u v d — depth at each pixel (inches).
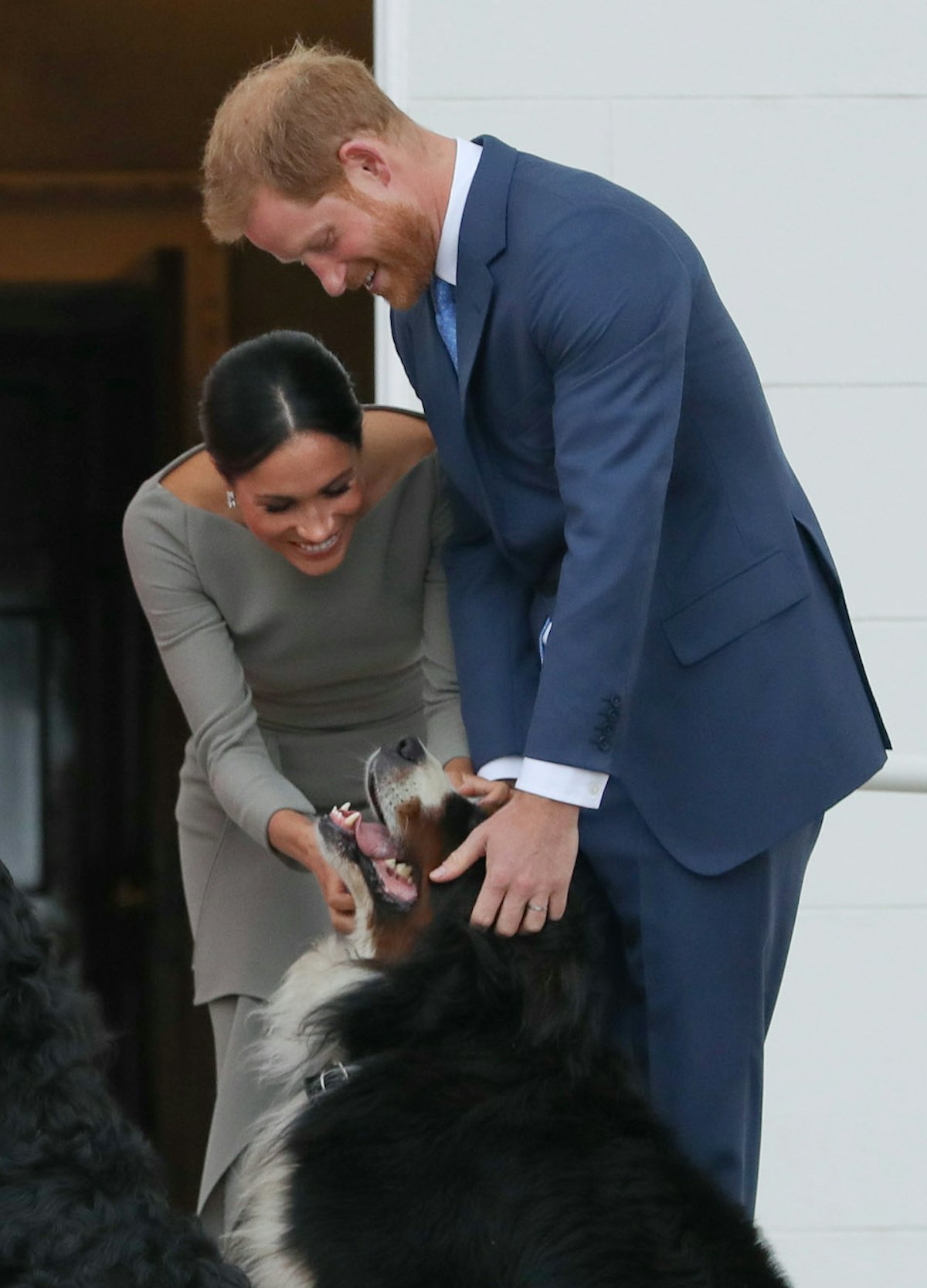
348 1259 323.6
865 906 557.0
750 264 560.1
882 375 560.4
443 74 553.9
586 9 553.3
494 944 346.0
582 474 319.6
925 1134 555.5
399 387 539.8
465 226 330.0
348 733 419.8
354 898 371.9
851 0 556.1
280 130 324.2
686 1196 319.0
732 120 557.0
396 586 401.4
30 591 1081.4
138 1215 241.6
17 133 967.0
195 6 876.6
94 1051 259.4
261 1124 398.0
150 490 395.9
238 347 365.7
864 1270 553.6
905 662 560.7
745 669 343.0
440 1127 330.6
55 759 1078.4
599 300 317.4
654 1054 357.7
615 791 352.2
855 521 561.3
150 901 1061.8
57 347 1078.4
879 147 558.6
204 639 394.3
